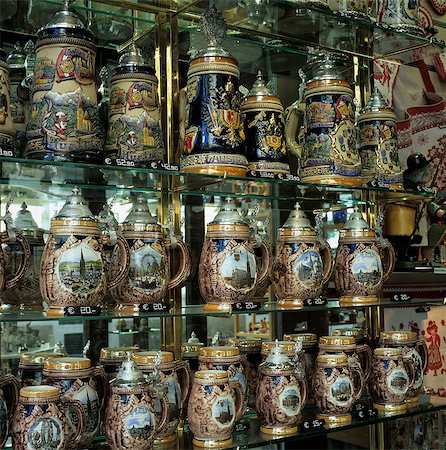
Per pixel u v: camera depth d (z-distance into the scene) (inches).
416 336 68.4
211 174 55.2
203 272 56.1
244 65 71.3
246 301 56.4
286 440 56.1
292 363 56.8
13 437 45.8
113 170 52.7
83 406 48.7
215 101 55.9
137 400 48.3
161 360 52.9
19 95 54.8
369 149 68.5
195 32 65.2
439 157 92.8
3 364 60.2
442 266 80.2
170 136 63.0
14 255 51.2
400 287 76.1
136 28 64.4
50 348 60.9
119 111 54.2
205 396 52.1
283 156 60.9
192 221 65.5
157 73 63.8
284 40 72.5
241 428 56.9
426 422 80.6
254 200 69.6
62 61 49.7
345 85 63.9
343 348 62.1
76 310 48.6
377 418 62.5
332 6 65.6
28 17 59.1
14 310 52.1
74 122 49.5
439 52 78.1
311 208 73.0
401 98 89.3
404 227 78.3
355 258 63.7
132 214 54.9
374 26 68.1
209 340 64.8
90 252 48.6
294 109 64.7
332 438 74.2
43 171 53.1
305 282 60.1
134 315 52.0
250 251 56.4
